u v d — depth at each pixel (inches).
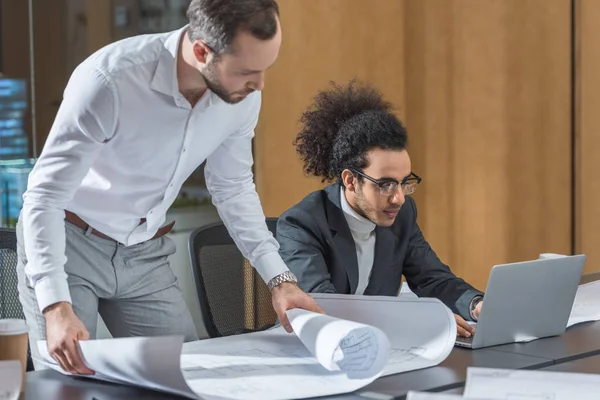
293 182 197.9
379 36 212.2
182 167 86.7
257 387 65.7
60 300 73.5
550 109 193.8
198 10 72.8
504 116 201.6
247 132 90.6
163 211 90.7
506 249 203.8
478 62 205.5
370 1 209.3
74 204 86.1
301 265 96.4
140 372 63.0
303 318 75.2
